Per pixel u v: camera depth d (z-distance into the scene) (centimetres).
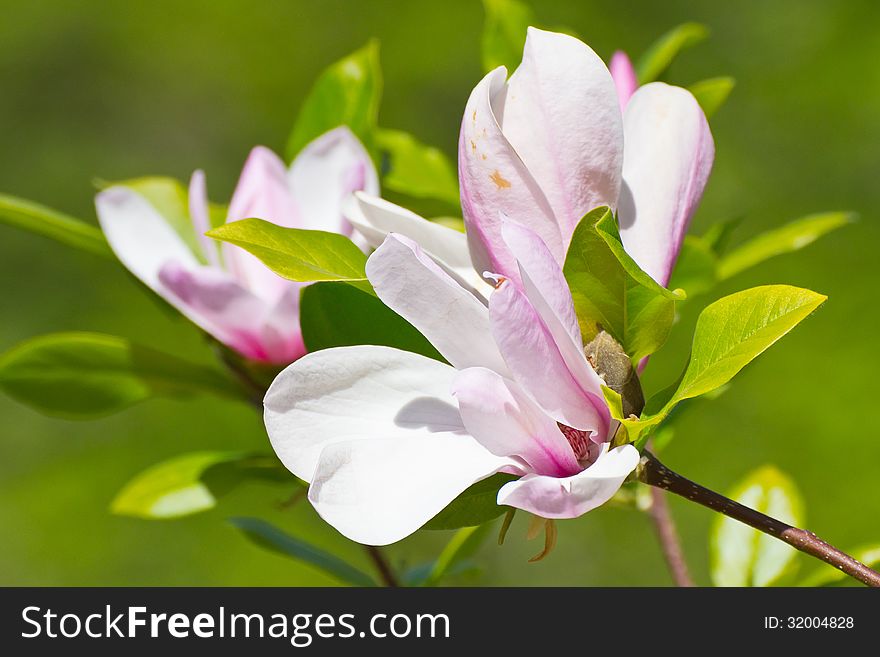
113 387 120
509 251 98
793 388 337
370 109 121
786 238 127
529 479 94
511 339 95
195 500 119
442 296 96
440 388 98
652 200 100
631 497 124
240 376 117
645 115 101
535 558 98
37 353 119
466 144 98
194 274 113
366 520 95
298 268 101
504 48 125
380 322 103
